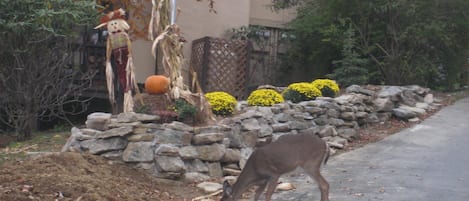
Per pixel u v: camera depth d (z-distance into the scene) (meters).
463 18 13.98
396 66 14.20
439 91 15.08
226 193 6.53
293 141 6.74
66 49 10.73
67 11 9.58
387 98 12.45
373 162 9.18
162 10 9.35
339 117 11.02
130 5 12.44
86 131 7.89
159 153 7.65
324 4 14.42
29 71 10.15
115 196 6.41
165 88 8.74
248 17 14.62
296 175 8.64
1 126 11.39
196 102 8.84
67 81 11.96
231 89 12.97
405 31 13.59
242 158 8.69
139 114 8.02
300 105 10.45
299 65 15.39
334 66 14.57
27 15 9.57
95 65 12.48
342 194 7.37
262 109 9.73
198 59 13.05
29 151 8.61
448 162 9.02
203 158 8.15
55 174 6.55
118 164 7.61
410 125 11.94
